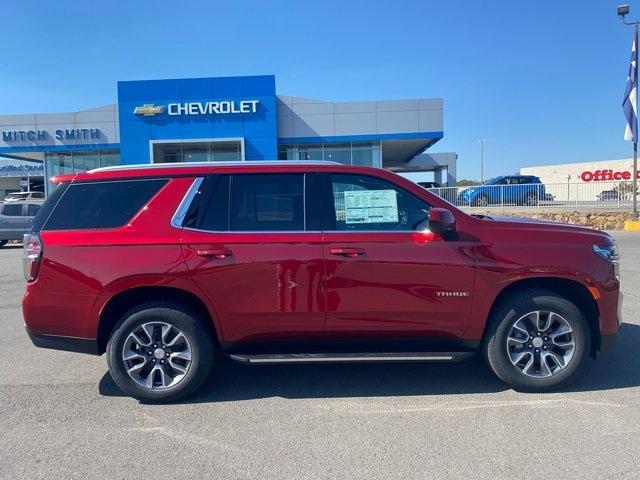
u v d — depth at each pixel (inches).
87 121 1253.1
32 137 1258.0
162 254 179.3
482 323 183.5
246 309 180.9
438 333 184.7
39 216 188.5
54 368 225.3
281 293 180.5
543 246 182.5
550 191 930.7
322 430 161.8
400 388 195.3
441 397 186.1
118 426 167.2
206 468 140.5
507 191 944.3
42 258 181.5
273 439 156.4
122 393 195.9
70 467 142.1
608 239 189.5
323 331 183.8
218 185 186.5
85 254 180.1
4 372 220.4
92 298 179.6
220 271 179.3
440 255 180.4
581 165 2273.6
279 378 208.4
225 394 192.9
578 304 193.8
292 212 185.0
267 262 179.8
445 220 170.2
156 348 183.8
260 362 181.5
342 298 180.5
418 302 181.2
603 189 914.1
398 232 182.4
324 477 134.9
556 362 185.2
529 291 185.6
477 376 206.2
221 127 1201.4
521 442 151.1
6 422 171.2
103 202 186.4
